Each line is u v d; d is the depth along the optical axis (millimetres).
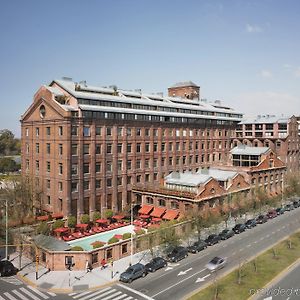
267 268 43906
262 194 77500
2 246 49156
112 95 76562
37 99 67188
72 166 61969
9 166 129125
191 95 116375
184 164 87750
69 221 58969
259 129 109750
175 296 36156
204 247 52562
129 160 72562
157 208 67625
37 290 38625
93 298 36469
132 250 49281
